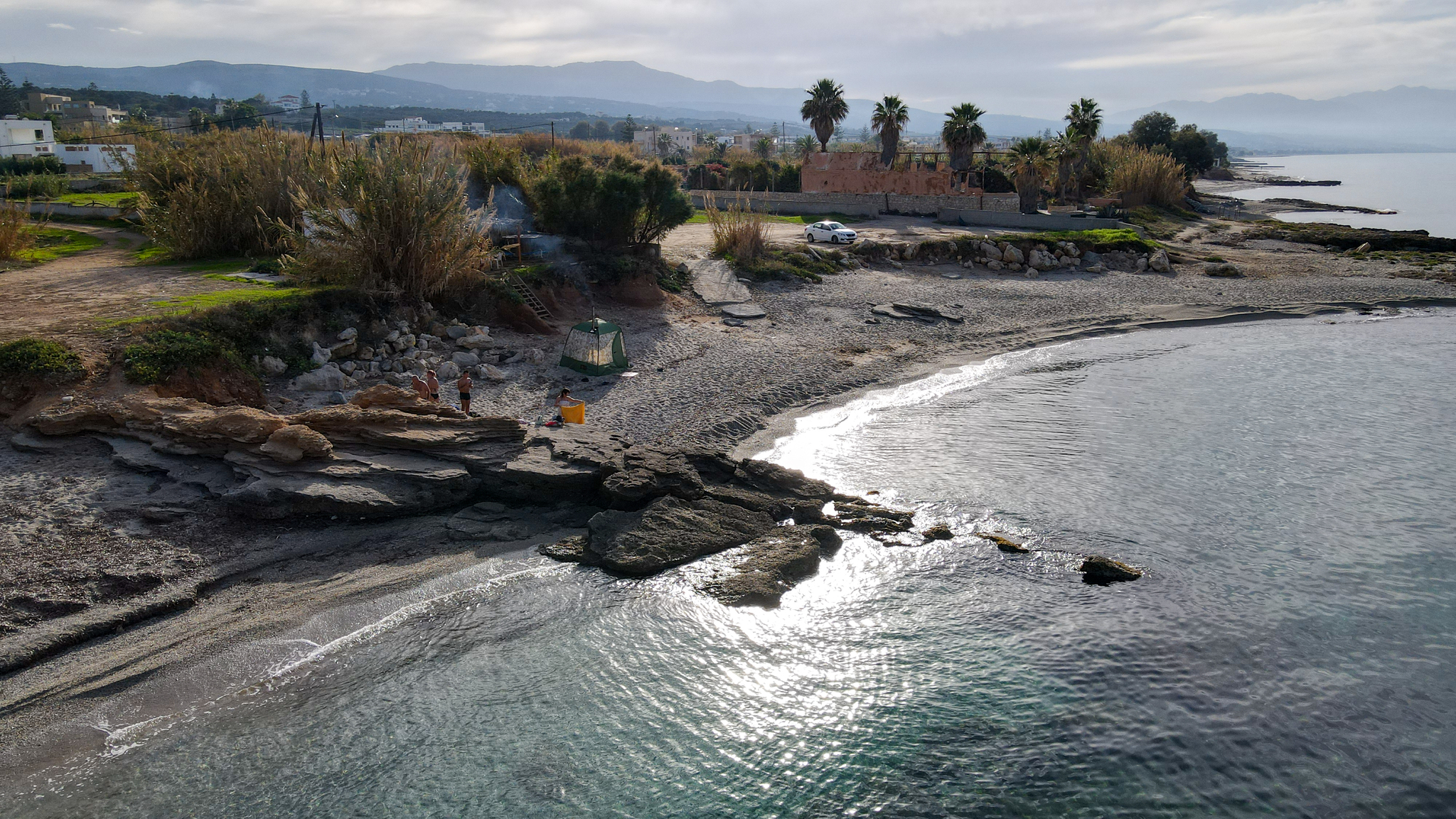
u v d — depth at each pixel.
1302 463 23.89
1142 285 49.53
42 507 17.23
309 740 12.70
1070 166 78.44
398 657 14.63
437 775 12.20
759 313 38.78
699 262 46.16
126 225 49.94
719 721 13.61
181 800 11.51
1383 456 24.44
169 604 15.33
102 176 75.25
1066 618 16.34
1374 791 12.09
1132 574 17.66
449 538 18.48
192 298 27.58
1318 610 16.47
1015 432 26.20
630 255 40.41
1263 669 14.73
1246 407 28.95
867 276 48.06
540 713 13.59
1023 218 64.06
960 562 18.38
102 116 160.12
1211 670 14.72
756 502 20.23
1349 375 33.00
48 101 159.38
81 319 24.20
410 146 32.59
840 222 66.00
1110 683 14.40
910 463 23.66
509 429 21.47
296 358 26.12
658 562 17.58
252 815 11.37
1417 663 14.84
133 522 17.25
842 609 16.75
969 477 22.70
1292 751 12.87
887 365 33.12
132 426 19.81
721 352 32.88
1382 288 49.44
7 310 25.59
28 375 20.62
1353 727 13.34
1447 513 20.61
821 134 80.06
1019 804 11.95
